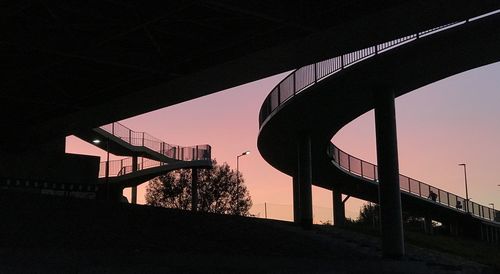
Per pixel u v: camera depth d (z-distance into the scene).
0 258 12.09
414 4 18.78
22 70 29.27
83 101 35.03
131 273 12.78
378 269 19.17
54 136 44.12
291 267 15.79
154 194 63.47
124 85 31.16
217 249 20.09
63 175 46.81
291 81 29.83
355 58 25.69
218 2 18.92
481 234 55.22
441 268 23.59
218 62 25.17
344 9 20.08
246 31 22.55
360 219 64.06
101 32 23.66
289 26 21.06
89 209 22.95
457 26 21.92
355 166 46.12
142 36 24.16
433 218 57.62
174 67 26.75
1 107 37.03
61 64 27.58
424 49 23.31
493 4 18.62
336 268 16.84
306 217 34.19
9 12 20.81
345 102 29.47
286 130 34.97
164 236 20.83
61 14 21.88
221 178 64.19
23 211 20.09
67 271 12.02
